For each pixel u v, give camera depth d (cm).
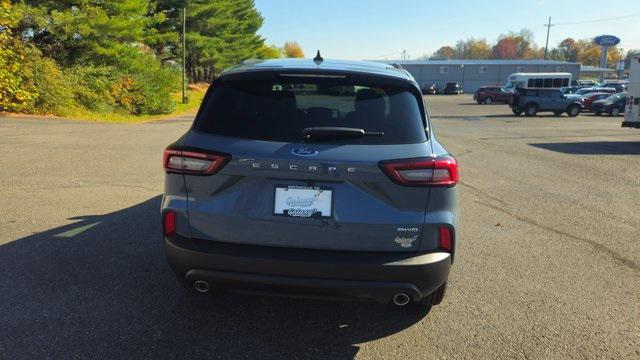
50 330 314
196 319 337
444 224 283
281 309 357
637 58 1548
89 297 363
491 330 336
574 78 8350
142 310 346
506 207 693
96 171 830
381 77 307
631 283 429
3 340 300
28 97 1700
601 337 331
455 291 399
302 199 279
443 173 281
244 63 351
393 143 283
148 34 3300
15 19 1700
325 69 308
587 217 648
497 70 8338
